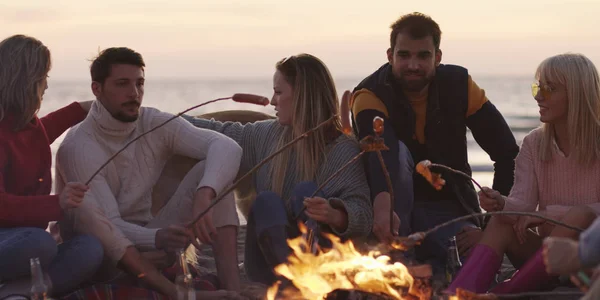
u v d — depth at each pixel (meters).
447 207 5.06
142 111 4.68
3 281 4.00
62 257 4.09
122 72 4.37
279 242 4.10
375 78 5.09
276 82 4.58
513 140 5.18
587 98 4.29
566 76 4.30
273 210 4.16
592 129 4.33
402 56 4.86
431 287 3.88
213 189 4.38
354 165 4.46
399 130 5.00
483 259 4.10
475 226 4.88
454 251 4.43
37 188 4.26
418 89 4.96
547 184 4.51
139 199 4.61
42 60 4.20
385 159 4.55
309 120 4.51
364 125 4.87
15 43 4.18
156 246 4.20
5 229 4.03
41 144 4.29
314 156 4.51
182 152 4.71
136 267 4.16
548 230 4.35
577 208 3.97
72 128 4.55
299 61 4.56
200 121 5.07
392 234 3.84
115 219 4.31
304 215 4.27
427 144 5.02
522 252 4.30
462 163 5.08
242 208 5.13
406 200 4.63
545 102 4.38
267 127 4.86
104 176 4.46
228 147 4.56
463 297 3.71
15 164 4.15
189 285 3.97
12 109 4.16
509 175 5.18
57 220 4.20
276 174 4.58
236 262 4.44
